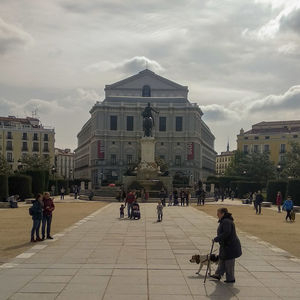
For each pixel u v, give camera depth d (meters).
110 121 155.75
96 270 14.90
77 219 34.56
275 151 150.38
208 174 186.38
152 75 167.25
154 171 71.88
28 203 57.09
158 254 18.19
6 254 18.08
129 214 36.34
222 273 13.73
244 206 58.72
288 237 24.97
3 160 96.00
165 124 156.50
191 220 34.66
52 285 12.81
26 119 157.00
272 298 11.82
